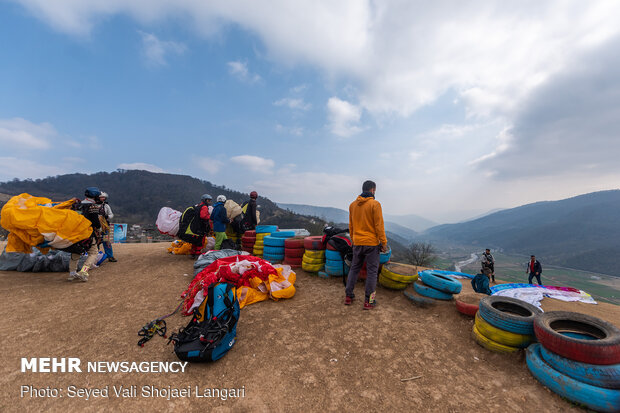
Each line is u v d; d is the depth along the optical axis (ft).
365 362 10.46
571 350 8.68
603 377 8.11
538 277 43.42
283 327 13.04
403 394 8.81
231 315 11.07
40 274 20.81
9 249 18.76
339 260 19.71
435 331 12.81
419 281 16.79
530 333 10.59
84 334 12.21
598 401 7.87
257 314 14.39
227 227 30.12
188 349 9.79
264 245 23.89
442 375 9.80
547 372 9.00
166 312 14.66
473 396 8.75
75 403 8.20
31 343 11.32
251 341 11.83
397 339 12.07
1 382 8.95
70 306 15.08
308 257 21.33
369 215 14.46
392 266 18.76
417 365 10.35
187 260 26.25
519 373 9.89
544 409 8.20
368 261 14.92
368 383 9.31
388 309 15.06
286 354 10.90
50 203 19.83
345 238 19.26
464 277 27.48
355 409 8.16
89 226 18.86
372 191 15.24
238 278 15.30
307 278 20.58
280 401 8.43
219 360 10.52
